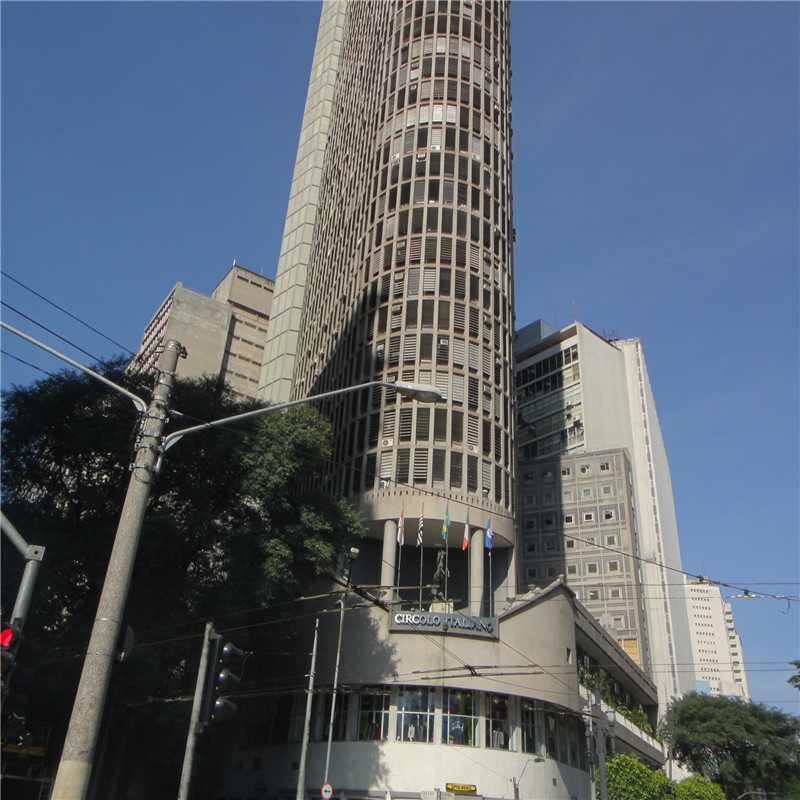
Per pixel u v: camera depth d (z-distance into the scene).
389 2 72.12
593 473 83.94
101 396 32.62
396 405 51.16
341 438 53.25
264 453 34.69
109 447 30.84
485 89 65.19
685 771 73.44
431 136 61.66
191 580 34.00
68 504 33.06
